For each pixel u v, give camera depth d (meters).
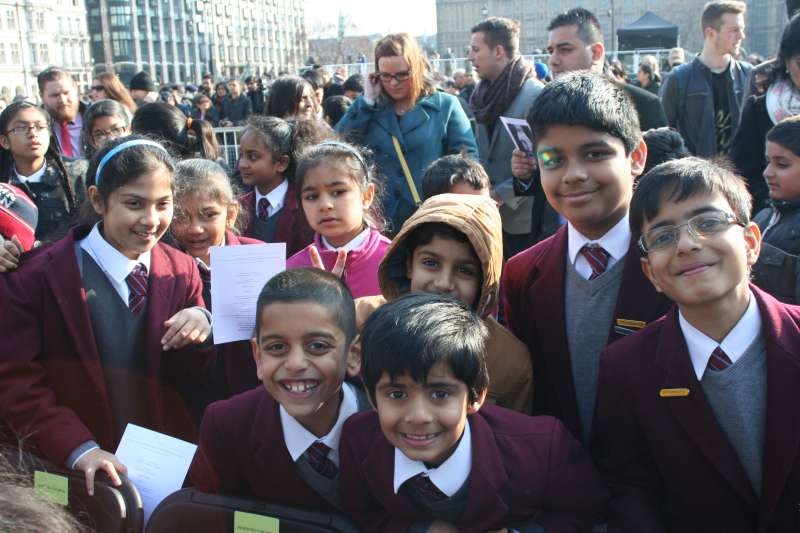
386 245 3.23
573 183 2.19
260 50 86.94
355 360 2.27
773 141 3.15
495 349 2.40
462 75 13.55
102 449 2.61
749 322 1.96
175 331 2.65
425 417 1.90
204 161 3.36
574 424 2.42
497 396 2.38
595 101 2.16
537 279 2.46
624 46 30.95
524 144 3.72
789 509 1.95
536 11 62.31
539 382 2.54
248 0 83.94
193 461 2.41
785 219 3.16
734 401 1.96
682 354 2.00
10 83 60.69
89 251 2.67
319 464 2.22
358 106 4.79
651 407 2.05
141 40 70.81
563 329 2.38
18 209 3.78
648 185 1.98
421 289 2.38
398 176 4.59
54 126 5.75
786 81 4.02
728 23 5.12
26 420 2.48
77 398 2.58
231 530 2.16
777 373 1.91
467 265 2.35
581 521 2.08
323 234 3.11
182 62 74.50
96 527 2.31
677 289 1.92
